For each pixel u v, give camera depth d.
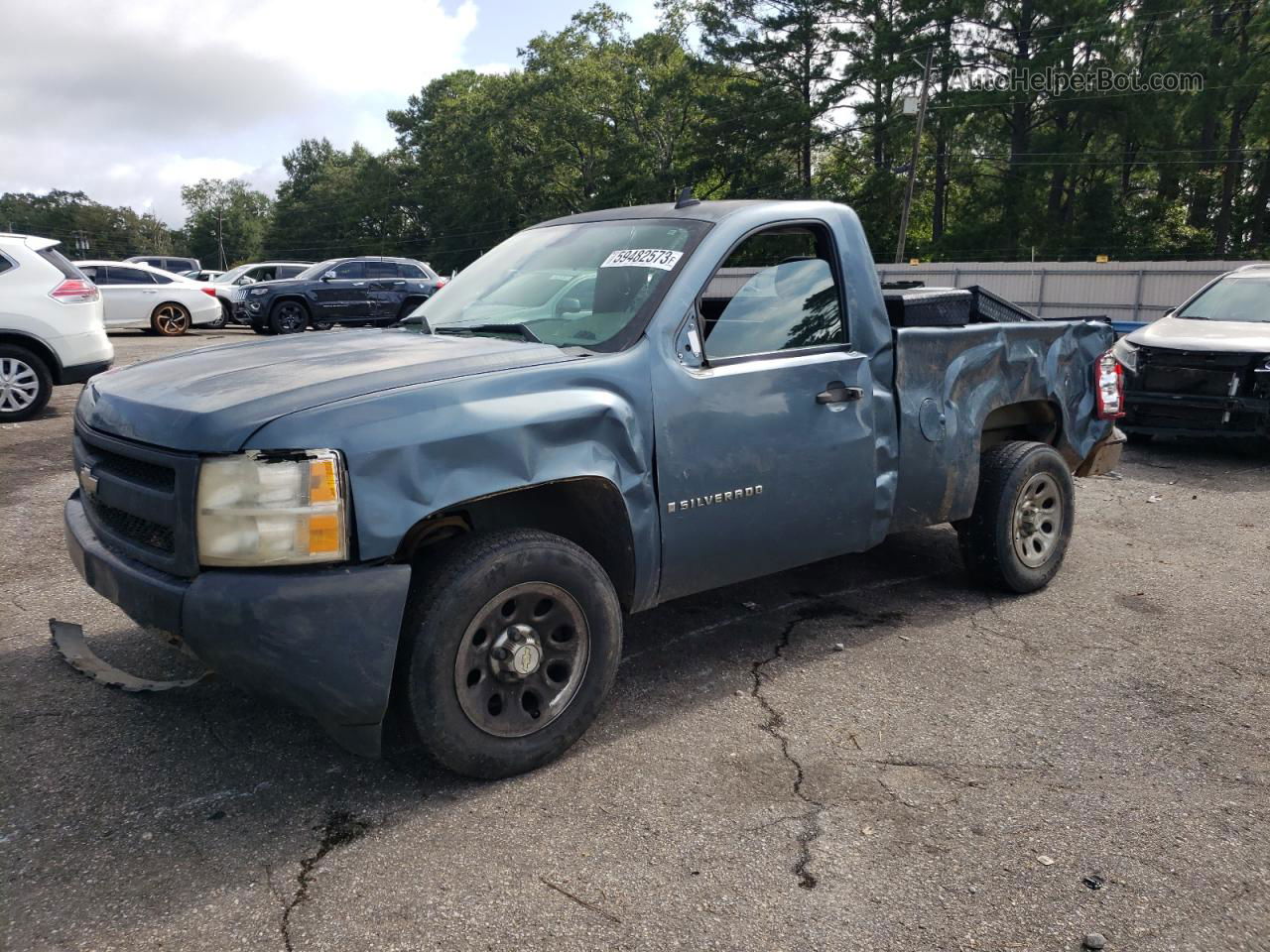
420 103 91.06
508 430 2.93
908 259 56.91
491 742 3.01
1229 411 8.31
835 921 2.45
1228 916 2.49
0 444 8.36
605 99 61.09
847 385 3.90
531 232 4.45
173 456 2.74
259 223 137.38
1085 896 2.56
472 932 2.39
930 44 51.47
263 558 2.65
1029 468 4.74
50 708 3.54
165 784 3.04
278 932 2.38
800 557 3.87
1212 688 3.87
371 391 2.83
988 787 3.10
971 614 4.66
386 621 2.72
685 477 3.40
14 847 2.71
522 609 3.06
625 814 2.91
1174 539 6.05
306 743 3.31
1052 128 52.97
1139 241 53.94
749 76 55.56
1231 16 50.12
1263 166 52.19
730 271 3.70
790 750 3.32
